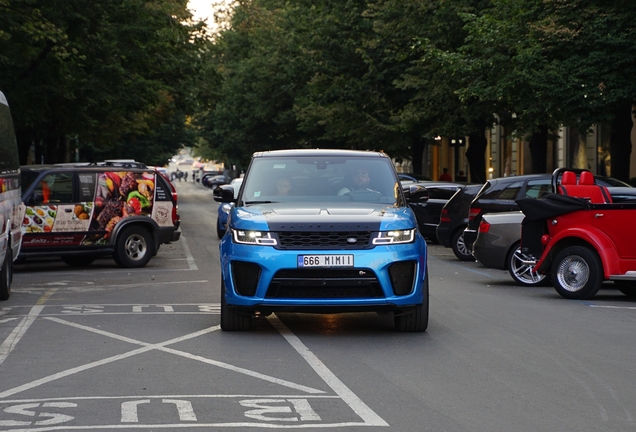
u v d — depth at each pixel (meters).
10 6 25.42
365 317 11.61
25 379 7.81
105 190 18.77
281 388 7.48
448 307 12.55
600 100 22.50
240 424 6.27
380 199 10.94
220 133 71.88
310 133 53.38
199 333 10.34
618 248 13.16
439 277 16.91
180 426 6.21
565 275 13.57
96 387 7.49
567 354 9.06
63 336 10.16
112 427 6.17
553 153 42.00
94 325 10.98
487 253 15.63
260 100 57.81
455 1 32.22
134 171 19.14
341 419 6.45
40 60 28.23
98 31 29.73
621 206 13.11
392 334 10.25
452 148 56.16
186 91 38.91
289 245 9.64
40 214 18.08
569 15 22.88
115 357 8.86
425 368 8.34
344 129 41.38
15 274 17.91
